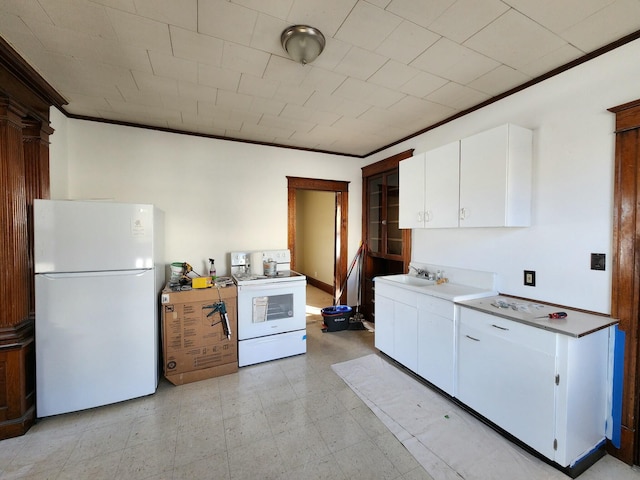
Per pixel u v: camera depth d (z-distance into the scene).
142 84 2.23
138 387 2.24
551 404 1.57
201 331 2.57
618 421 1.70
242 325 2.79
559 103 1.99
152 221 2.27
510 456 1.69
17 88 1.97
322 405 2.19
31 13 1.48
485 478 1.54
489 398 1.91
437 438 1.83
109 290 2.13
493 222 2.10
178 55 1.86
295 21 1.54
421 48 1.77
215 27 1.59
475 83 2.19
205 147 3.36
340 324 3.82
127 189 3.04
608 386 1.73
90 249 2.08
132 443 1.79
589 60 1.83
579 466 1.59
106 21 1.54
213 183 3.41
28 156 2.19
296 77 2.13
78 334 2.06
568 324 1.62
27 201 2.18
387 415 2.07
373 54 1.84
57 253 2.00
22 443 1.79
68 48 1.78
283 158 3.80
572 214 1.92
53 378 2.00
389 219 3.84
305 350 3.10
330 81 2.18
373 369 2.75
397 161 3.56
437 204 2.59
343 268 4.26
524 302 2.12
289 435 1.87
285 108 2.66
